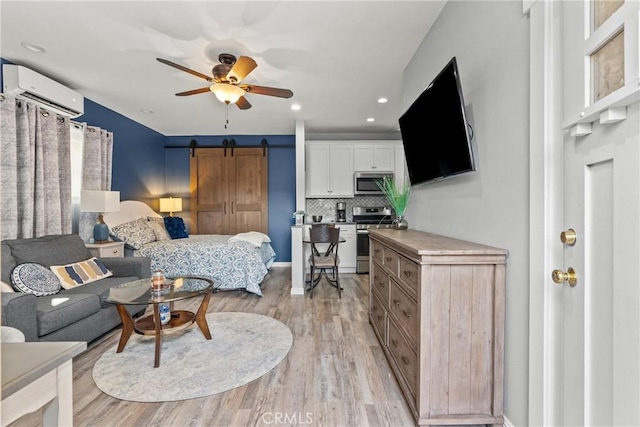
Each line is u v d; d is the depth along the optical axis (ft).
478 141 5.88
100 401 6.23
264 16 7.52
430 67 8.12
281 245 20.49
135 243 13.37
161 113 15.34
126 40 8.59
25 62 9.82
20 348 2.75
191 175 20.27
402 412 5.92
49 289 8.15
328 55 9.46
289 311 11.55
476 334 5.17
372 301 9.78
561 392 3.99
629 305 3.00
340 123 17.44
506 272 5.08
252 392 6.54
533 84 4.31
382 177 18.89
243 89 9.40
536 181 4.29
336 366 7.55
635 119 2.90
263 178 20.27
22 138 9.85
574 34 3.67
